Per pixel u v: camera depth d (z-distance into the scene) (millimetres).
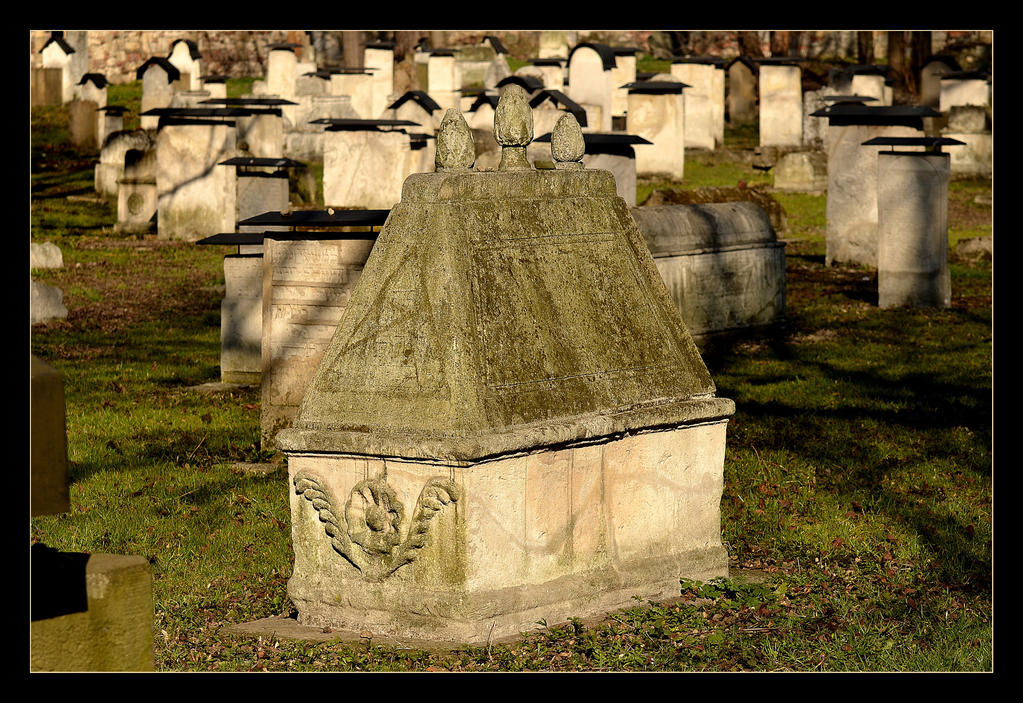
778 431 10789
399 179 24547
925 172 16906
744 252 15234
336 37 52156
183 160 22969
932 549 7840
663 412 6617
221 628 6391
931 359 13953
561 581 6312
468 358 5973
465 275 6105
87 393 12219
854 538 8070
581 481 6367
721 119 38000
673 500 6824
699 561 6941
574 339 6449
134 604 3971
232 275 12805
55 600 3904
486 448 5832
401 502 6055
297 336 9875
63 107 39500
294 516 6371
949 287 17266
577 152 7066
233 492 8891
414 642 5980
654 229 14297
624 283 6844
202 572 7336
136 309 17094
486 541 5996
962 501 8781
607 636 6102
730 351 14523
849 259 20688
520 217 6477
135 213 24031
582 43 29141
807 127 34375
